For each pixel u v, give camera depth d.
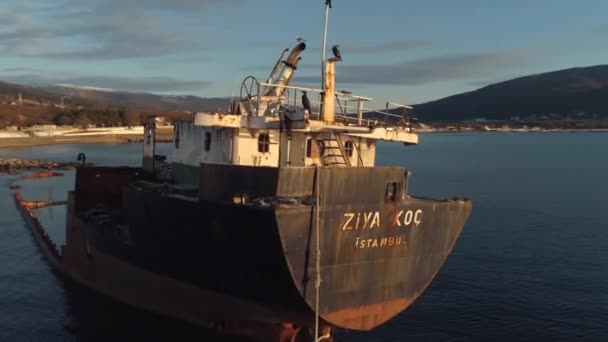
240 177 15.87
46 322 23.94
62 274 30.67
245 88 19.36
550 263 35.44
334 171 15.60
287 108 19.30
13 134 166.12
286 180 15.08
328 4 17.86
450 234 19.42
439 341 23.20
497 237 43.00
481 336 23.80
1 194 65.12
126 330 22.80
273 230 14.76
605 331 24.47
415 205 17.75
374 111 19.67
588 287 30.53
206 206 16.45
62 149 142.38
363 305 17.77
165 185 20.66
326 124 17.05
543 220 50.50
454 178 88.31
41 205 55.62
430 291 29.45
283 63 21.42
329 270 16.42
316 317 16.53
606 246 40.25
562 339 23.62
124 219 24.75
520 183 81.06
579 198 65.19
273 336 18.83
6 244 38.22
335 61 18.11
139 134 192.88
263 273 16.28
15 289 28.27
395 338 23.47
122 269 23.70
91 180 29.55
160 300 21.55
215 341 20.25
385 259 17.73
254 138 18.92
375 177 16.50
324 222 15.67
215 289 18.72
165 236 19.25
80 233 28.11
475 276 32.31
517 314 26.34
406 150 179.00
